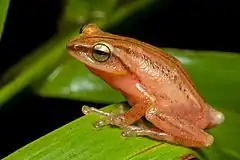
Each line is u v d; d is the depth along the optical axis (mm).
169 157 172
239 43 259
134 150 172
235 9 259
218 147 183
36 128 240
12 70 221
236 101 195
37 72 209
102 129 174
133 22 229
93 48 177
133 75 179
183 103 179
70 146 170
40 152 169
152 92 179
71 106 241
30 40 256
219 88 197
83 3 232
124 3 228
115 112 181
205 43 260
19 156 167
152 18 255
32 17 259
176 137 175
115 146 172
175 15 258
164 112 178
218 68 199
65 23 231
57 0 258
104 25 223
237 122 189
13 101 219
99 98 204
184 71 182
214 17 261
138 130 173
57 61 212
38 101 238
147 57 179
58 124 240
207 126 181
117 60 178
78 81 207
